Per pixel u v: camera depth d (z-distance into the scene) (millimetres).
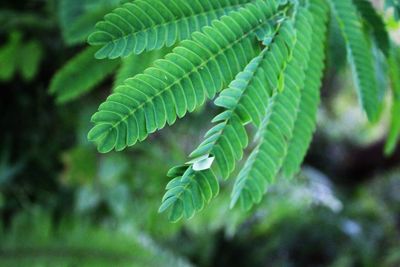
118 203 1195
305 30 391
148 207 1244
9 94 1149
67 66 524
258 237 1632
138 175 1238
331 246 1696
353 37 433
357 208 1826
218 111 1213
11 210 1173
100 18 509
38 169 1206
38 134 1190
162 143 1279
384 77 500
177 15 369
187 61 355
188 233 1581
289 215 1513
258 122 364
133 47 362
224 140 358
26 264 1116
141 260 1195
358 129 2084
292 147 420
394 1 420
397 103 520
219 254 1616
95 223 1233
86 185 1182
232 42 364
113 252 1178
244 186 384
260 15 374
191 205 348
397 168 2000
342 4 432
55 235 1160
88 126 1133
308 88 414
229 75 362
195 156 354
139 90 346
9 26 995
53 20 969
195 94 354
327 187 1601
